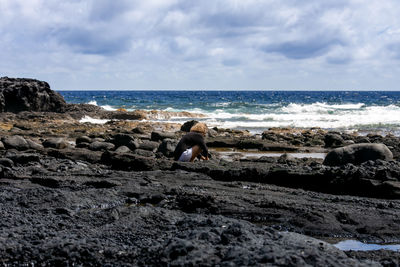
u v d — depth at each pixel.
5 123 24.09
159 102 59.56
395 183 6.48
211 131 19.69
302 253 3.04
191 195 5.84
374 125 26.08
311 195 6.42
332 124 26.91
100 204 5.70
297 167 7.80
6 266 3.35
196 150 9.37
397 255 3.75
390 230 4.75
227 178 7.70
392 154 10.35
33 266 3.36
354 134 19.89
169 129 22.89
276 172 7.41
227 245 3.33
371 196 6.55
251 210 5.43
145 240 3.94
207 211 5.48
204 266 2.96
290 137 17.30
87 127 22.45
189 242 3.29
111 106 48.19
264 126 25.80
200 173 7.84
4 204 5.49
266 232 3.69
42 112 31.64
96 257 3.45
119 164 8.95
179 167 8.29
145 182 6.94
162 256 3.22
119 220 4.64
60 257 3.44
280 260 2.87
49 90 34.41
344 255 3.29
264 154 13.50
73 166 8.89
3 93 30.94
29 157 9.20
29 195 5.88
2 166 7.82
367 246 4.31
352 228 4.82
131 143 12.70
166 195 6.08
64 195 5.83
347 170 7.07
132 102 59.78
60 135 17.86
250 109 42.50
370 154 9.24
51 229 4.37
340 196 6.42
